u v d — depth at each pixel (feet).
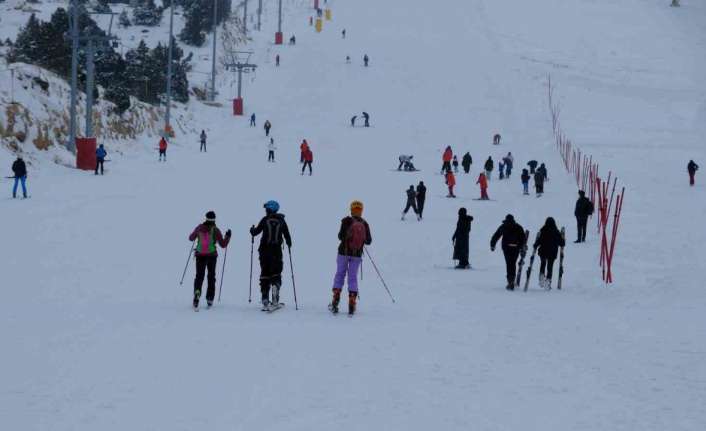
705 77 516.73
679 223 175.11
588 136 367.25
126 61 366.84
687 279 112.88
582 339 68.39
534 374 55.42
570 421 44.14
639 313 83.51
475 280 112.27
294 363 57.52
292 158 314.35
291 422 43.62
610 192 228.84
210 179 237.66
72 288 91.20
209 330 69.62
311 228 156.87
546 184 258.37
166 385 50.93
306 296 93.86
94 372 53.78
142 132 318.04
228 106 428.15
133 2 592.19
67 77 290.56
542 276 105.60
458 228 124.16
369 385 51.78
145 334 67.15
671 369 57.00
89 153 233.76
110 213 158.30
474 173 288.51
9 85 240.12
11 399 47.11
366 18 655.76
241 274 109.09
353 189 232.32
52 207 160.35
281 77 492.54
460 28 633.20
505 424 43.52
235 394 49.14
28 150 227.20
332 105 436.76
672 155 313.53
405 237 155.84
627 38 620.49
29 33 293.84
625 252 139.95
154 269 107.96
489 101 447.42
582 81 497.87
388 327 73.10
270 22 646.74
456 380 53.47
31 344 62.08
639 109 437.58
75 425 42.27
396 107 433.48
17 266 103.09
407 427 42.91
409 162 288.51
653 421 44.09
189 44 524.93
